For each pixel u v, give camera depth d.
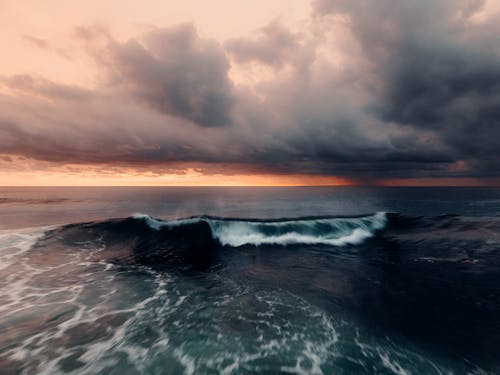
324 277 9.38
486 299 7.53
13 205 34.84
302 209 29.30
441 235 15.58
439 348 5.28
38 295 7.44
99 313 6.55
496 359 4.95
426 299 7.55
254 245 13.93
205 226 15.80
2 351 4.95
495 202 38.78
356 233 16.23
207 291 8.11
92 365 4.63
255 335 5.70
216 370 4.57
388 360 4.87
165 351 5.08
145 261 11.16
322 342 5.46
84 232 15.00
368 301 7.45
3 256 10.70
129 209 29.39
